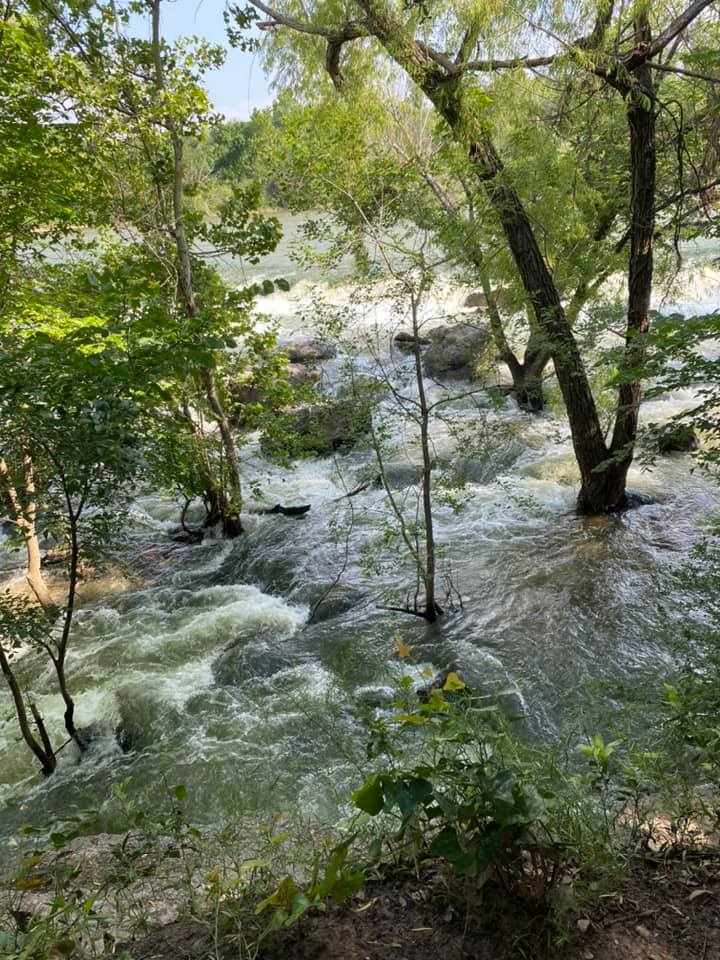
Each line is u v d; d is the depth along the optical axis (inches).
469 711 89.4
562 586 278.4
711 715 114.8
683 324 187.2
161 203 317.1
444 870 83.1
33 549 279.0
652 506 339.3
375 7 270.5
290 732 206.5
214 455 360.5
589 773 115.2
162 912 90.7
